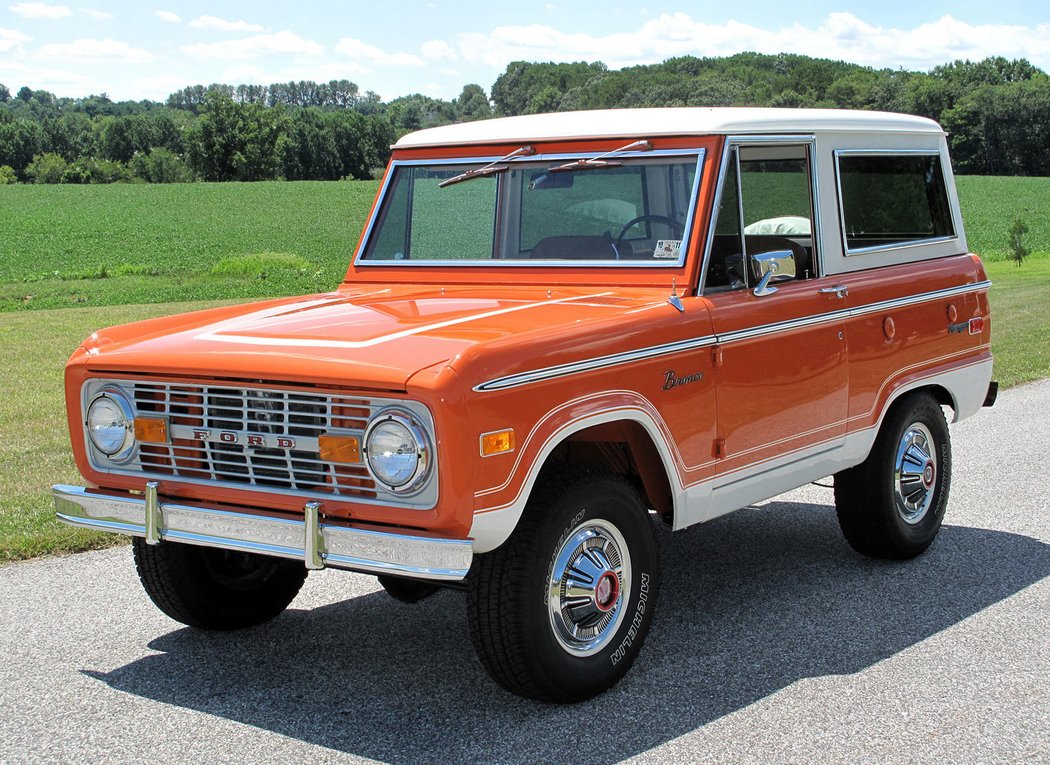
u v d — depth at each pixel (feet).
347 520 12.10
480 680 14.15
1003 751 11.97
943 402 20.63
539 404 12.17
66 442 29.12
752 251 15.66
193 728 12.72
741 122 15.46
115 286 107.65
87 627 16.17
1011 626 15.94
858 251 17.72
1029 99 369.91
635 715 12.96
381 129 470.80
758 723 12.71
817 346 16.44
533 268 16.05
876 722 12.71
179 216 198.59
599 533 13.38
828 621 16.21
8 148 543.39
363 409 11.77
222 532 12.74
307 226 181.68
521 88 527.40
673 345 13.85
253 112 430.20
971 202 214.28
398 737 12.43
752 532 21.30
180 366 12.76
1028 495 23.62
